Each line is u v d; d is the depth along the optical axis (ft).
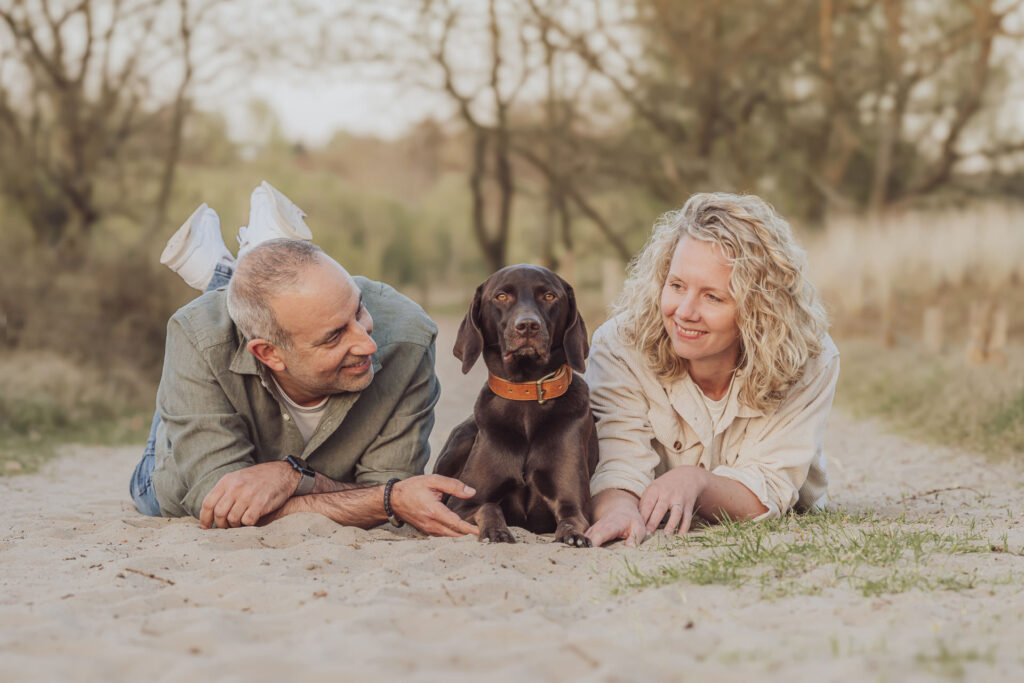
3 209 61.11
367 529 13.00
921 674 6.93
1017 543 11.37
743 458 13.56
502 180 87.76
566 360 13.00
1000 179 77.05
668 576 10.09
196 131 71.00
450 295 136.67
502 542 11.73
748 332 12.55
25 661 7.39
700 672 7.07
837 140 79.82
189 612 8.83
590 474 13.34
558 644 7.77
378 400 13.35
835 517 13.08
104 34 63.26
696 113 79.25
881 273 61.21
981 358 34.53
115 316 43.96
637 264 14.30
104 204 65.46
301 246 11.97
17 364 37.93
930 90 76.33
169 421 12.91
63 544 12.31
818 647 7.63
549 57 78.59
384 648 7.57
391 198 135.85
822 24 73.26
